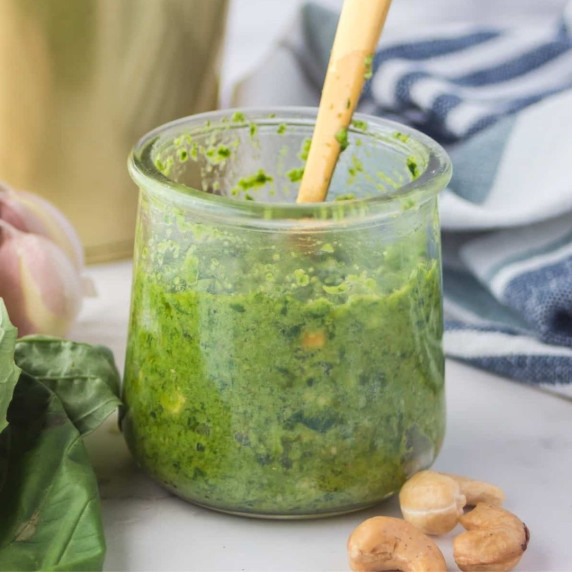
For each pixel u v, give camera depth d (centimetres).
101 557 90
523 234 135
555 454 115
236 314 94
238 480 97
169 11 136
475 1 187
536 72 160
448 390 126
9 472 97
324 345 94
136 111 140
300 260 93
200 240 95
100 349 112
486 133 145
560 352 123
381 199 93
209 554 99
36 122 138
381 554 94
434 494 98
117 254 150
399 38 164
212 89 149
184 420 98
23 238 126
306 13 163
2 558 91
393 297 96
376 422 97
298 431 96
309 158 98
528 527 103
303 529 102
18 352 105
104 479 109
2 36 133
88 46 134
